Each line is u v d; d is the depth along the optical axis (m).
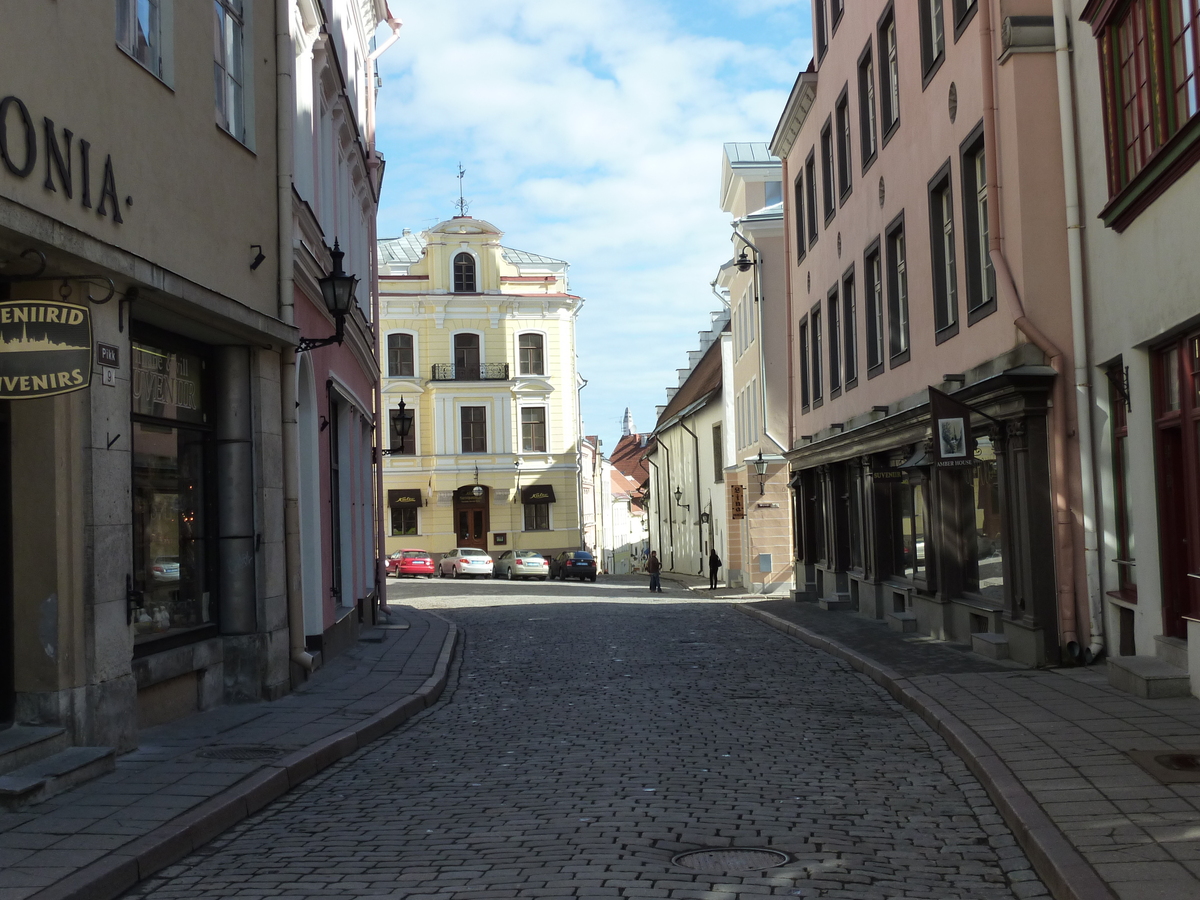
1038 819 6.96
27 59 8.37
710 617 27.27
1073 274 14.02
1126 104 12.54
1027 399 14.28
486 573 58.22
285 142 13.92
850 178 24.11
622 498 107.44
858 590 25.16
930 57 18.25
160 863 6.76
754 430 41.22
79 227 9.05
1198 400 11.12
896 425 19.97
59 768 8.23
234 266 12.48
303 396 16.17
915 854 6.80
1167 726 9.80
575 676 16.20
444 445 64.06
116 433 9.56
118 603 9.51
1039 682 12.89
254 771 8.86
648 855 6.70
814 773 9.18
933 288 18.03
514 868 6.47
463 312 64.50
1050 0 14.52
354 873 6.52
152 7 10.82
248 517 12.94
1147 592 12.52
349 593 20.64
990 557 16.50
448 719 12.61
